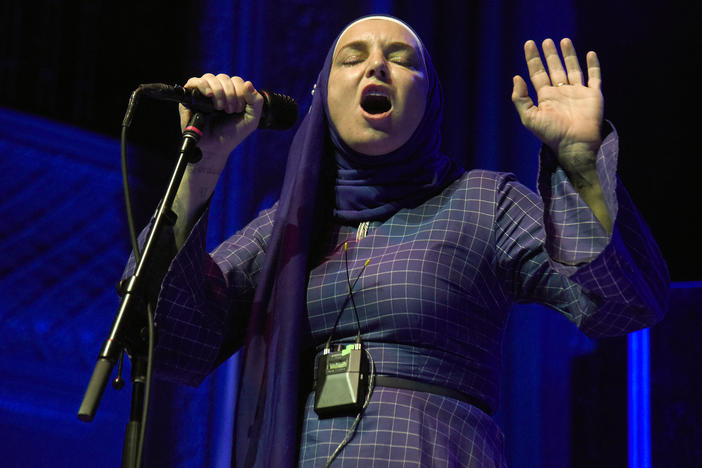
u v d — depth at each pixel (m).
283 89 13.35
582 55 11.80
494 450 5.60
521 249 5.80
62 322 12.41
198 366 6.23
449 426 5.43
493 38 12.91
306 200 6.34
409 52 6.57
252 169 12.88
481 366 5.75
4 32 12.98
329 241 6.32
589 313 5.55
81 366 12.35
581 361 10.90
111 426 12.26
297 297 5.95
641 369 10.23
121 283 5.73
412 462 5.19
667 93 11.02
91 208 13.01
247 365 6.00
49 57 13.24
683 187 10.59
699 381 9.84
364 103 6.43
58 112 13.16
